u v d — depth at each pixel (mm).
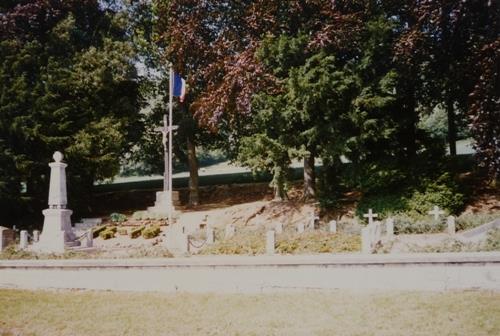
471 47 21719
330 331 7996
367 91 22469
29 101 28453
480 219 19250
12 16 28953
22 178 28359
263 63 24141
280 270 10539
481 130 19359
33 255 15047
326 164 25000
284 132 24328
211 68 26516
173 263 11336
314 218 22734
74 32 33125
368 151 22797
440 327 7762
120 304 10539
